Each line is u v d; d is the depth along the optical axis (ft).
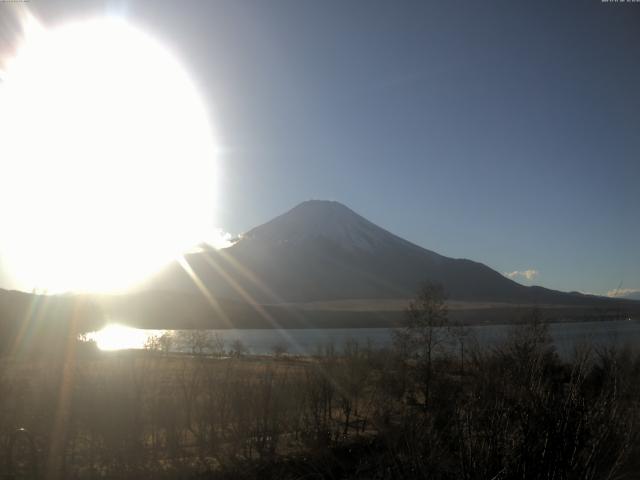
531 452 20.72
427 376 60.08
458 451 22.00
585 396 23.17
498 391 23.32
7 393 49.39
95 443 47.26
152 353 83.15
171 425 49.85
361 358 70.08
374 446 41.83
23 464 41.04
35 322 126.62
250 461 45.93
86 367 58.70
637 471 22.35
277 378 66.90
